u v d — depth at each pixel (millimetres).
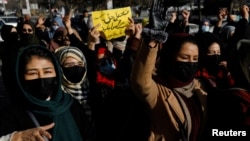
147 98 2211
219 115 2164
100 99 3066
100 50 4184
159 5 2055
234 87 2199
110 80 3342
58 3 40656
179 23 5793
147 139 2305
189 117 2254
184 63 2301
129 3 37812
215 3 24109
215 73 3160
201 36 3314
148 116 2322
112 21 4523
